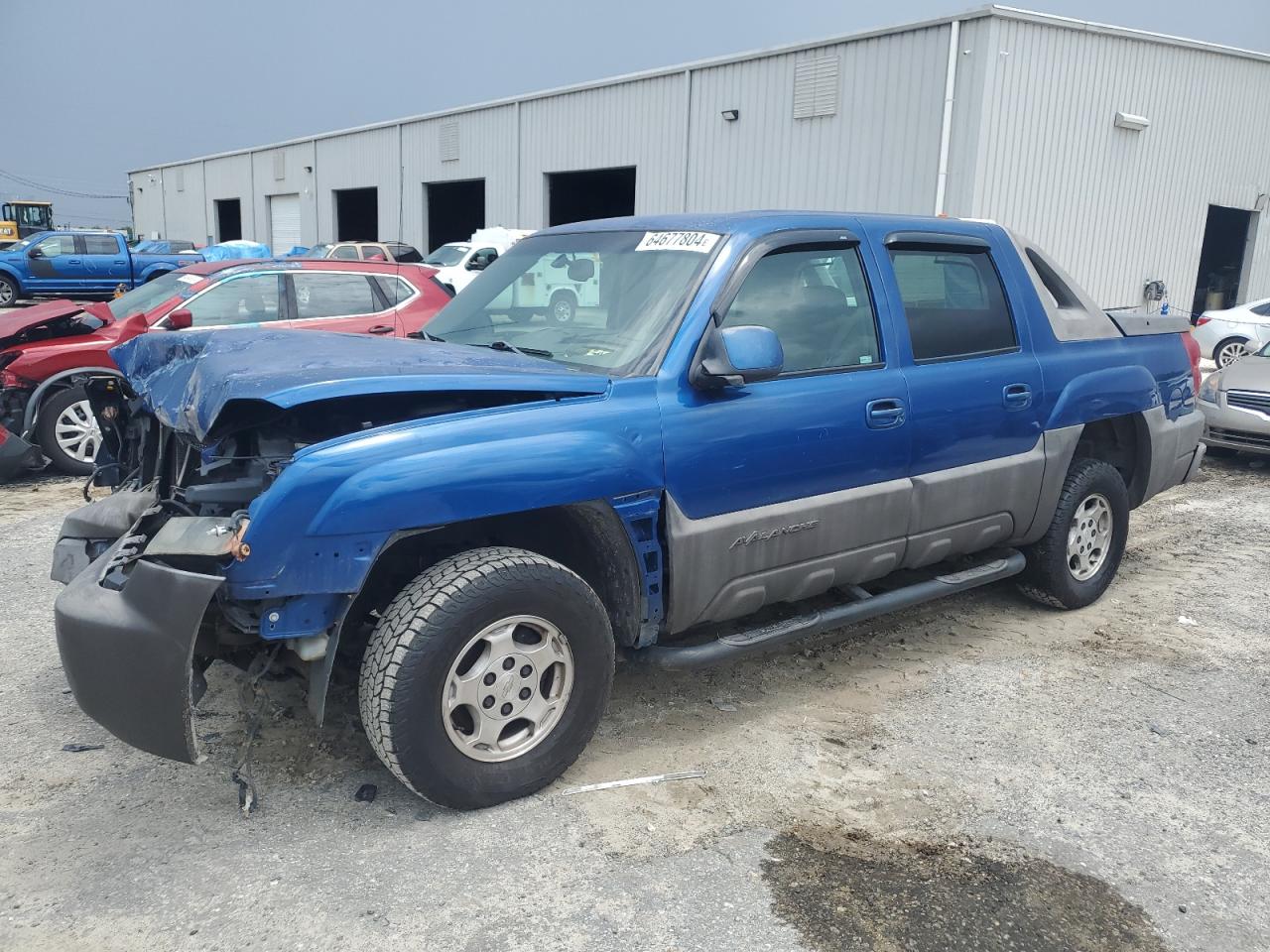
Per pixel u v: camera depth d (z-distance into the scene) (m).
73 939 2.57
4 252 24.98
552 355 3.69
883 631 4.93
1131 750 3.74
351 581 2.82
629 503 3.29
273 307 8.66
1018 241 4.83
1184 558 6.32
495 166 28.77
